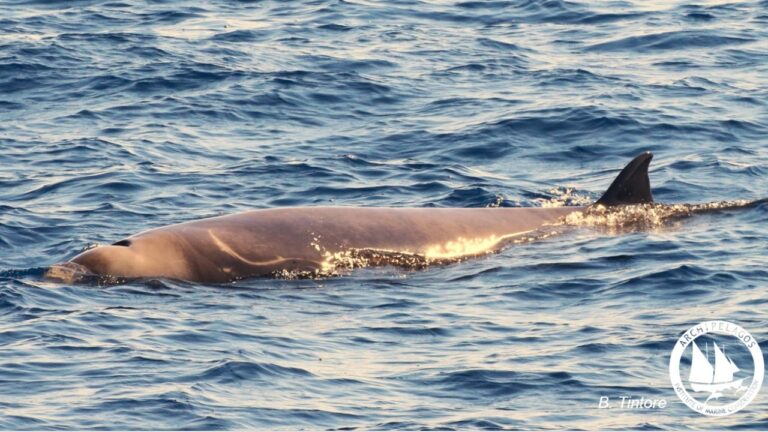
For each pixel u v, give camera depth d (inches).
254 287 2465.6
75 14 5551.2
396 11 5698.8
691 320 2178.9
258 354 2041.1
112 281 2423.7
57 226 2901.1
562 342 2105.1
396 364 2021.4
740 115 3927.2
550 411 1831.9
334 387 1920.5
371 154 3614.7
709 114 3937.0
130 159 3526.1
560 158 3577.8
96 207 3065.9
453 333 2169.0
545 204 3127.5
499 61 4746.6
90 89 4335.6
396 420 1801.2
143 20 5462.6
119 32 5152.6
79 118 4008.4
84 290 2370.8
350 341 2129.7
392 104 4185.5
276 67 4618.6
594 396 1883.6
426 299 2378.2
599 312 2261.3
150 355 2022.6
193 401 1840.6
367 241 2625.5
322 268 2561.5
